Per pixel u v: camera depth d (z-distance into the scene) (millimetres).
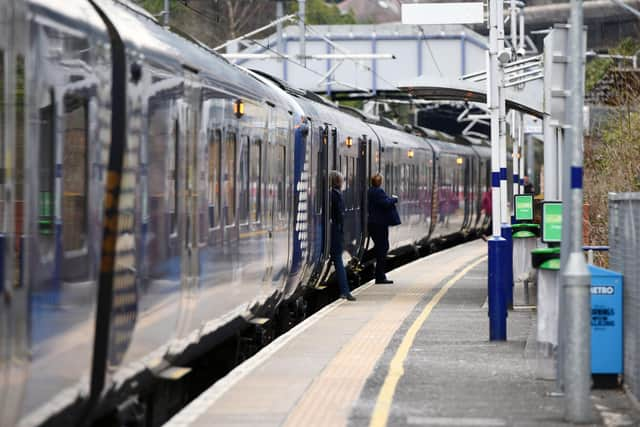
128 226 22281
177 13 134125
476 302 53344
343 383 30156
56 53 18516
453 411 26328
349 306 51531
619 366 28969
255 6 159875
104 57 20922
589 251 38531
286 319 48781
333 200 54375
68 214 19031
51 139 18266
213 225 30688
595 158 76750
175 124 26141
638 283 27062
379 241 63719
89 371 20328
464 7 41875
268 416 25453
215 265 31047
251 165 36688
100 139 20672
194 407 26562
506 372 32250
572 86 24703
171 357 26859
